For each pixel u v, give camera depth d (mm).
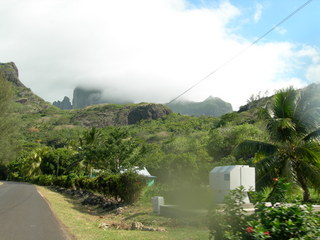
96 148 33469
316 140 15742
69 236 9039
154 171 44188
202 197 10891
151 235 8961
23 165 84250
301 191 15180
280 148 16453
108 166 32781
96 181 24344
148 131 118188
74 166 48750
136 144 34344
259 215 4547
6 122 41531
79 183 32625
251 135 48281
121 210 16078
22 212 14750
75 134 147375
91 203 22078
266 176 15906
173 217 11555
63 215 14586
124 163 32281
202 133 77750
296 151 15906
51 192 35906
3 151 45375
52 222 11898
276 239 4195
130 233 9453
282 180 5211
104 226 11609
